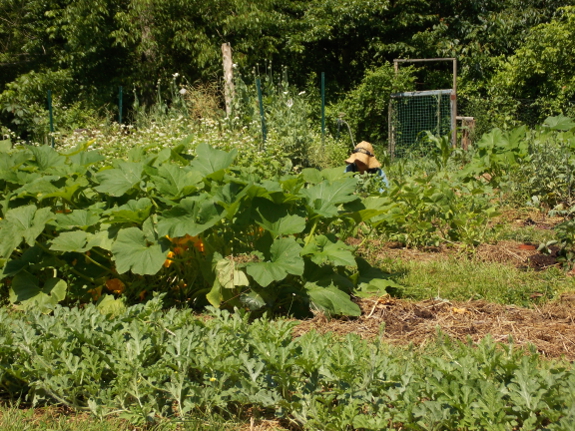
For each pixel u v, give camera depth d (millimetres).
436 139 9906
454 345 3705
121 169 4508
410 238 6293
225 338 3150
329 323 4129
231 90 11531
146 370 2936
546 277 5035
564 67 17016
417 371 2855
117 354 3012
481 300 4527
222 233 4445
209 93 12797
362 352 2918
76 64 19078
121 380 2898
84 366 3027
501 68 19047
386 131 17516
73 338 3225
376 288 4648
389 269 5391
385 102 16609
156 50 18438
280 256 4066
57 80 18750
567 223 5434
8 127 13938
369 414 2662
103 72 19844
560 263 5414
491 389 2479
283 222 4191
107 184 4379
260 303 4074
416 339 3865
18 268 4352
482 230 6355
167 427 2758
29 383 2980
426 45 19500
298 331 3977
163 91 18125
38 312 3486
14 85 18406
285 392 2861
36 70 20812
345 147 14094
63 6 20578
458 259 5750
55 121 15219
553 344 3746
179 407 2846
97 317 3373
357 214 4719
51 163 5012
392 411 2588
